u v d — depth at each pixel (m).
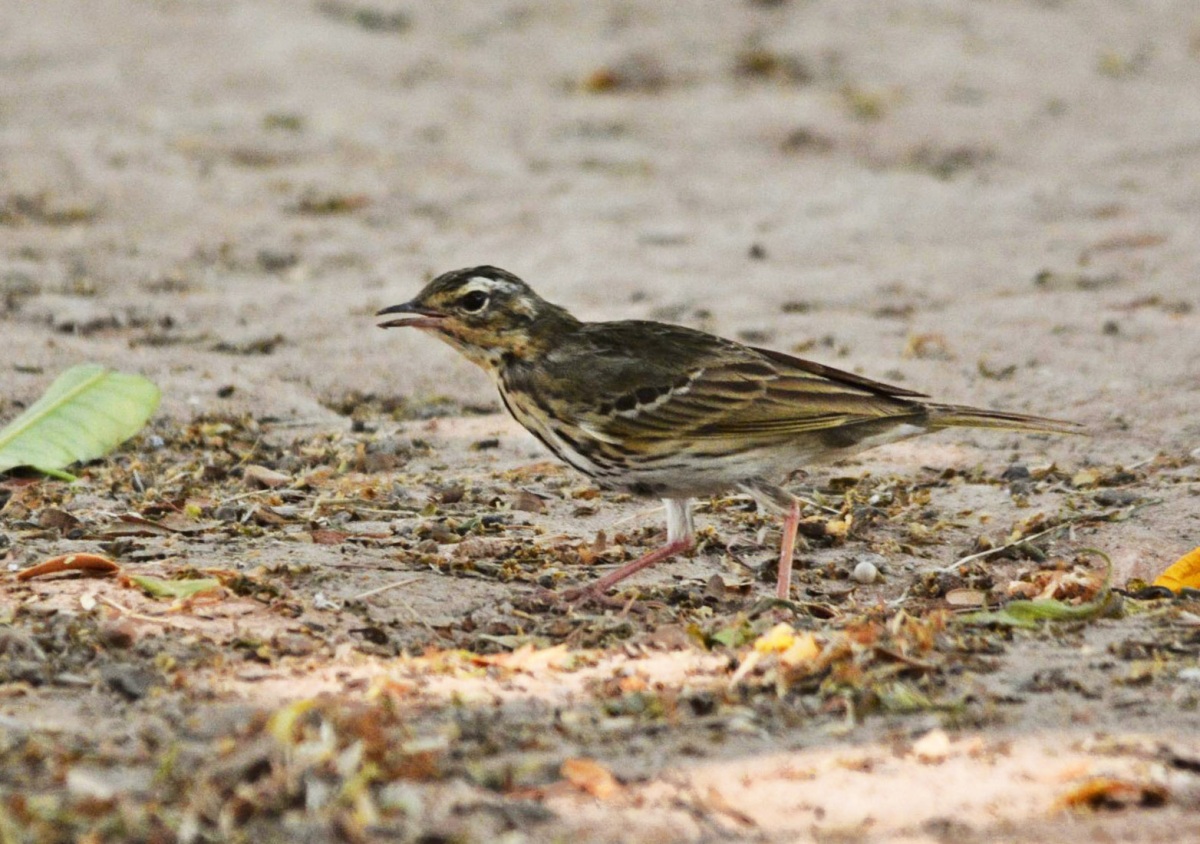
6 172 23.45
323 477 13.85
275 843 6.88
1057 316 18.94
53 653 9.12
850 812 7.50
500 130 27.48
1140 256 21.53
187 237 21.69
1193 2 36.41
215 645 9.45
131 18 31.09
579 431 11.50
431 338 18.20
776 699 8.88
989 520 12.91
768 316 19.08
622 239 22.31
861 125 28.17
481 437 15.30
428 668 9.28
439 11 33.41
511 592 10.91
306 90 28.58
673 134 27.73
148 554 11.35
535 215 23.44
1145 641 9.82
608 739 8.32
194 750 7.76
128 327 18.30
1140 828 7.32
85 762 7.60
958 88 30.20
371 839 6.96
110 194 23.03
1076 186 25.23
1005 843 7.18
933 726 8.48
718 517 12.96
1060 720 8.55
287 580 10.78
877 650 9.28
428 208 23.55
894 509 13.21
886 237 22.66
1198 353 17.33
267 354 17.66
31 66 28.36
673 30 33.06
